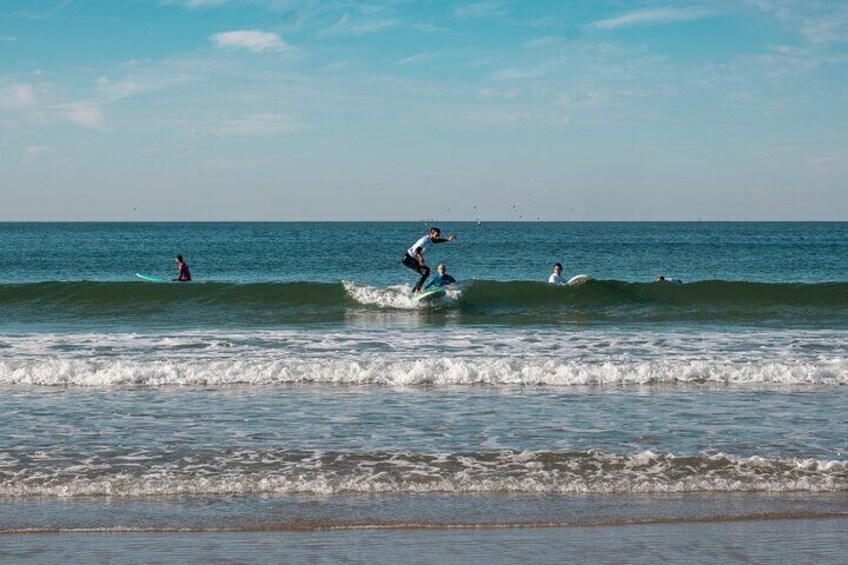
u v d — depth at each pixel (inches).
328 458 379.2
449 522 303.1
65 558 267.9
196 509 316.2
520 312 971.3
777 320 907.4
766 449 395.9
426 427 435.8
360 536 289.1
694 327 849.5
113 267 2156.7
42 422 445.7
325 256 2664.9
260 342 722.2
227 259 2512.3
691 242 4215.1
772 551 276.4
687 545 281.6
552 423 445.1
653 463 370.9
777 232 6771.7
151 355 650.8
